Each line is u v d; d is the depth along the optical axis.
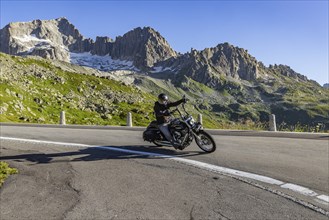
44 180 7.79
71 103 102.44
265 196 6.34
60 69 132.00
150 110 121.94
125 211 5.78
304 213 5.54
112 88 138.25
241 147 11.60
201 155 10.09
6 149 11.64
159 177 7.70
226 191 6.65
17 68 108.81
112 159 9.70
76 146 12.08
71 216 5.65
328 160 9.34
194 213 5.61
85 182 7.48
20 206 6.25
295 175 7.74
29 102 85.50
